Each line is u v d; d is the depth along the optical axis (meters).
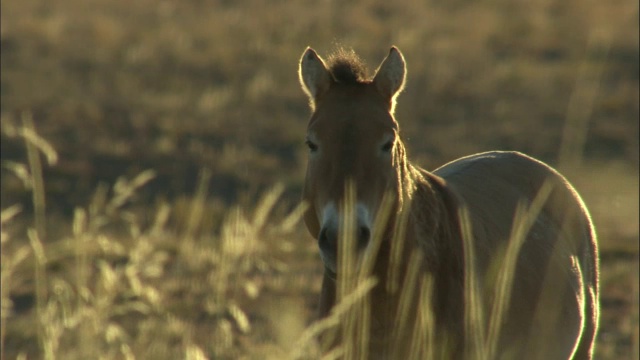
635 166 65.56
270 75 87.69
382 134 15.60
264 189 61.44
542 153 72.31
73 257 36.91
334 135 15.53
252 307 34.97
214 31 99.62
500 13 108.75
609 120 76.88
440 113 79.50
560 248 20.77
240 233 17.06
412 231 16.33
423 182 17.25
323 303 17.06
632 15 106.25
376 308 16.34
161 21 102.19
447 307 16.73
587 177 57.78
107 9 105.12
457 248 17.45
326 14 106.31
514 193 20.95
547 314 19.05
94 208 20.55
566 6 110.88
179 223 49.03
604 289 41.75
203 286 32.47
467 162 21.69
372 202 15.19
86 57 89.44
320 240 15.09
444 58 92.88
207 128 74.19
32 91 79.44
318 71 16.77
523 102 82.69
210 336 28.56
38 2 105.06
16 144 67.31
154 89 83.31
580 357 21.61
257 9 108.06
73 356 16.95
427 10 109.38
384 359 16.47
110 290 17.59
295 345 14.37
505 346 18.09
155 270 19.09
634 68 90.19
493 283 18.00
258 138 72.94
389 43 97.25
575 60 92.81
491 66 91.19
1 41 91.38
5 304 18.61
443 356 16.41
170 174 64.12
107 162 65.75
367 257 15.14
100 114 75.50
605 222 51.22
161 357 21.70
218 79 87.12
